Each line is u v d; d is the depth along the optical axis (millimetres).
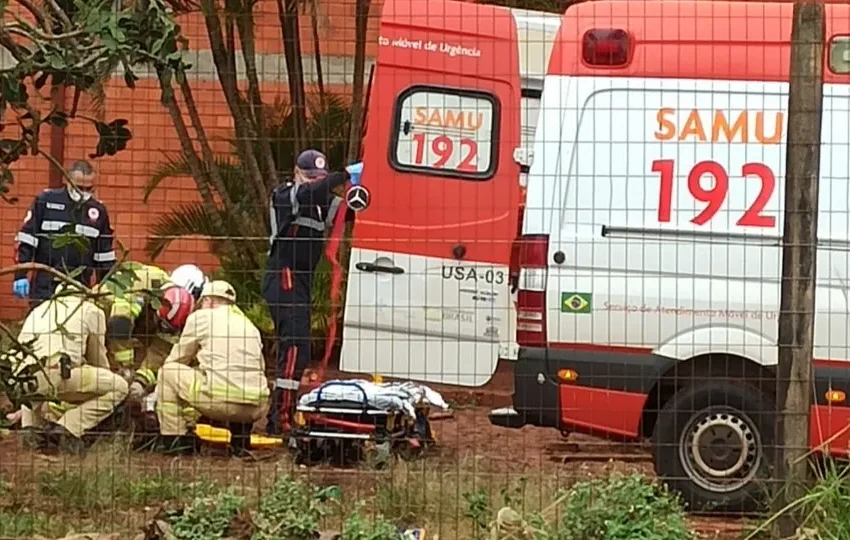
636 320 8516
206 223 12352
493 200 10164
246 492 8008
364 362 10086
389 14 10273
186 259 12242
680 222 8531
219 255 12086
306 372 10461
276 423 10070
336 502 7625
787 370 7211
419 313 10086
